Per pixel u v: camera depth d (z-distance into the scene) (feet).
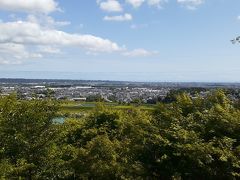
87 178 68.39
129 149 67.82
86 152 70.08
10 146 66.64
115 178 66.23
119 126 92.94
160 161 61.26
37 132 68.90
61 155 70.79
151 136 64.39
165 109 70.28
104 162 67.82
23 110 69.05
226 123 63.46
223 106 69.21
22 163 63.05
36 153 67.92
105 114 100.68
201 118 66.85
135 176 62.64
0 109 69.15
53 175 68.69
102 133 93.81
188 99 71.15
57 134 70.33
